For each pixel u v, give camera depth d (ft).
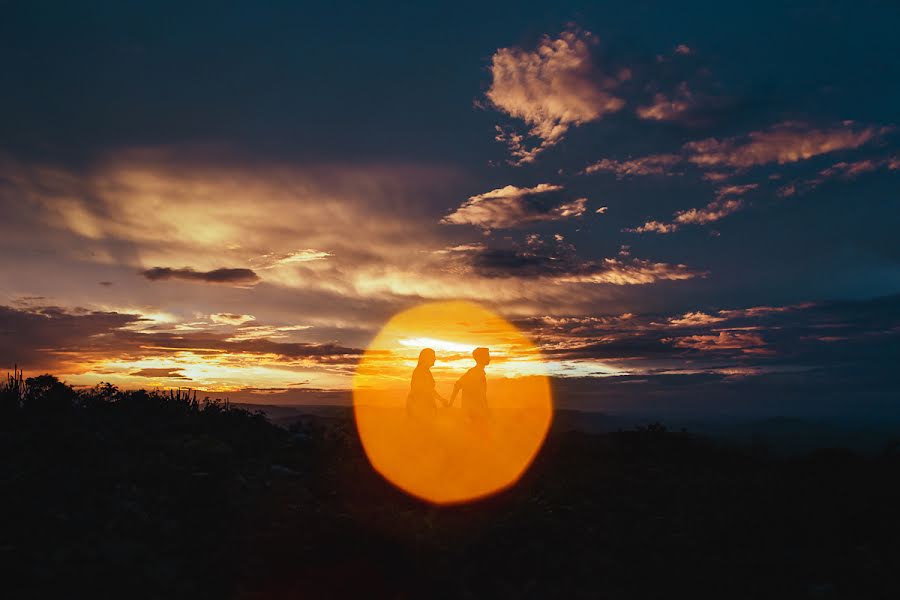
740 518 31.91
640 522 31.91
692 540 29.27
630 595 23.99
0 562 21.89
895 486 37.22
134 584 21.86
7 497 27.20
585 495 36.24
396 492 34.60
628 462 46.80
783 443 54.24
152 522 27.14
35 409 41.65
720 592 24.21
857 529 30.32
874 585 24.35
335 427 47.16
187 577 23.26
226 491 30.66
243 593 22.30
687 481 40.32
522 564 25.85
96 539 24.97
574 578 25.22
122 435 39.37
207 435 40.50
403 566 23.89
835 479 40.29
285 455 40.88
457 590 23.13
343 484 34.96
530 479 38.37
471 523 29.91
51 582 21.49
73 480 30.27
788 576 25.53
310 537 24.98
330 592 22.66
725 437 54.95
